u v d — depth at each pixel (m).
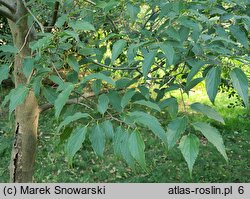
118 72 1.67
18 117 1.93
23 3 1.61
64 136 1.27
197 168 4.61
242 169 4.69
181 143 1.02
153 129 0.98
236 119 6.03
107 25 1.88
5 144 2.09
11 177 2.01
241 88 1.06
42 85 1.27
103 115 1.07
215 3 1.46
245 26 1.49
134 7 1.42
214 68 1.12
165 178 4.37
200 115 5.81
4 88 5.91
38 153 4.76
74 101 1.43
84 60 1.44
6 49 1.28
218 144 1.01
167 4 1.31
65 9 1.72
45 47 1.21
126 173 4.51
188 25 1.23
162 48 1.13
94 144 1.02
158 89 1.47
